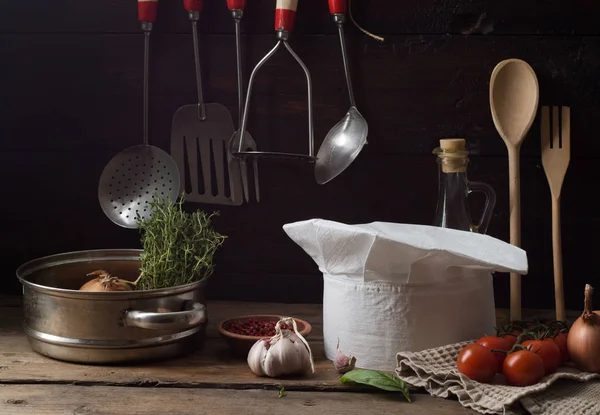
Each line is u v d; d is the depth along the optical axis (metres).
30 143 1.64
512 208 1.46
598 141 1.56
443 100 1.57
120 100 1.61
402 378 1.15
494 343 1.16
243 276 1.65
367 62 1.57
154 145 1.62
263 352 1.20
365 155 1.60
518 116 1.48
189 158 1.61
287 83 1.58
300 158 1.53
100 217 1.65
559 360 1.16
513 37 1.54
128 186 1.60
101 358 1.23
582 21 1.53
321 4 1.56
